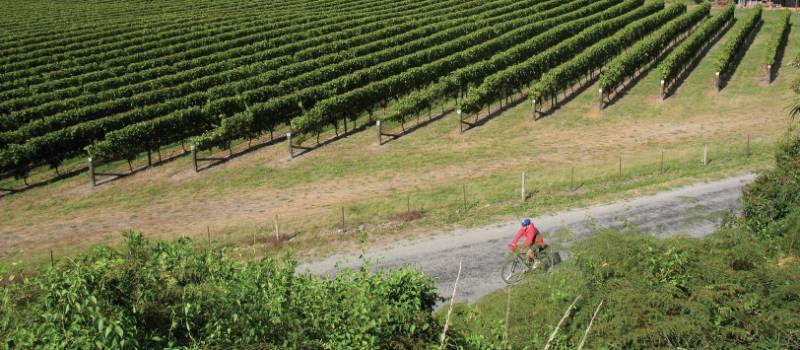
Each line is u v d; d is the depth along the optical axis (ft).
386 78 168.45
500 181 104.88
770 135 119.85
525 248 67.41
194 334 33.71
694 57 181.06
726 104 143.23
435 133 135.74
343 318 35.58
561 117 141.69
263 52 189.06
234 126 127.95
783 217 54.08
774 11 253.44
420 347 34.47
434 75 167.12
